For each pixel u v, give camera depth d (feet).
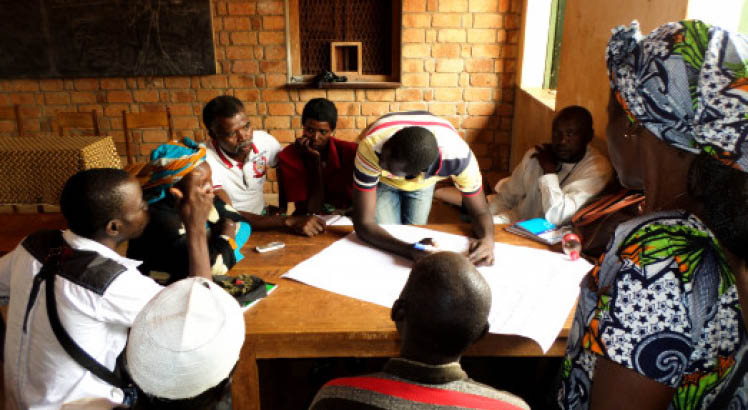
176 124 13.76
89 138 7.18
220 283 4.66
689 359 2.10
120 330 4.16
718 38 1.98
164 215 4.98
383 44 13.41
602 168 7.25
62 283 3.88
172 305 2.21
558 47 12.16
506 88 13.32
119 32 12.94
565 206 7.04
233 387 4.42
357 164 5.85
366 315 4.40
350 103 13.52
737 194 2.03
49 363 3.98
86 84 13.44
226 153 7.95
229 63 13.25
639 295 2.13
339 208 8.66
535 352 4.37
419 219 7.63
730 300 2.07
